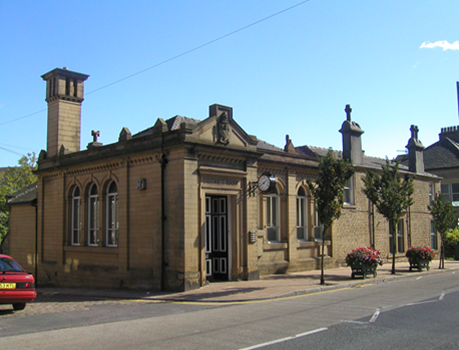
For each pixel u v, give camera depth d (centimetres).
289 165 2064
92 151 1903
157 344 752
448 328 843
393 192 1989
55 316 1065
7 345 757
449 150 4312
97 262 1836
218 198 1742
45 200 2184
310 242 2164
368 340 752
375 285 1636
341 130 2578
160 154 1569
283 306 1151
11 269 1152
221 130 1630
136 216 1653
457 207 3956
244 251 1705
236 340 770
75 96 2258
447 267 2494
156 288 1538
